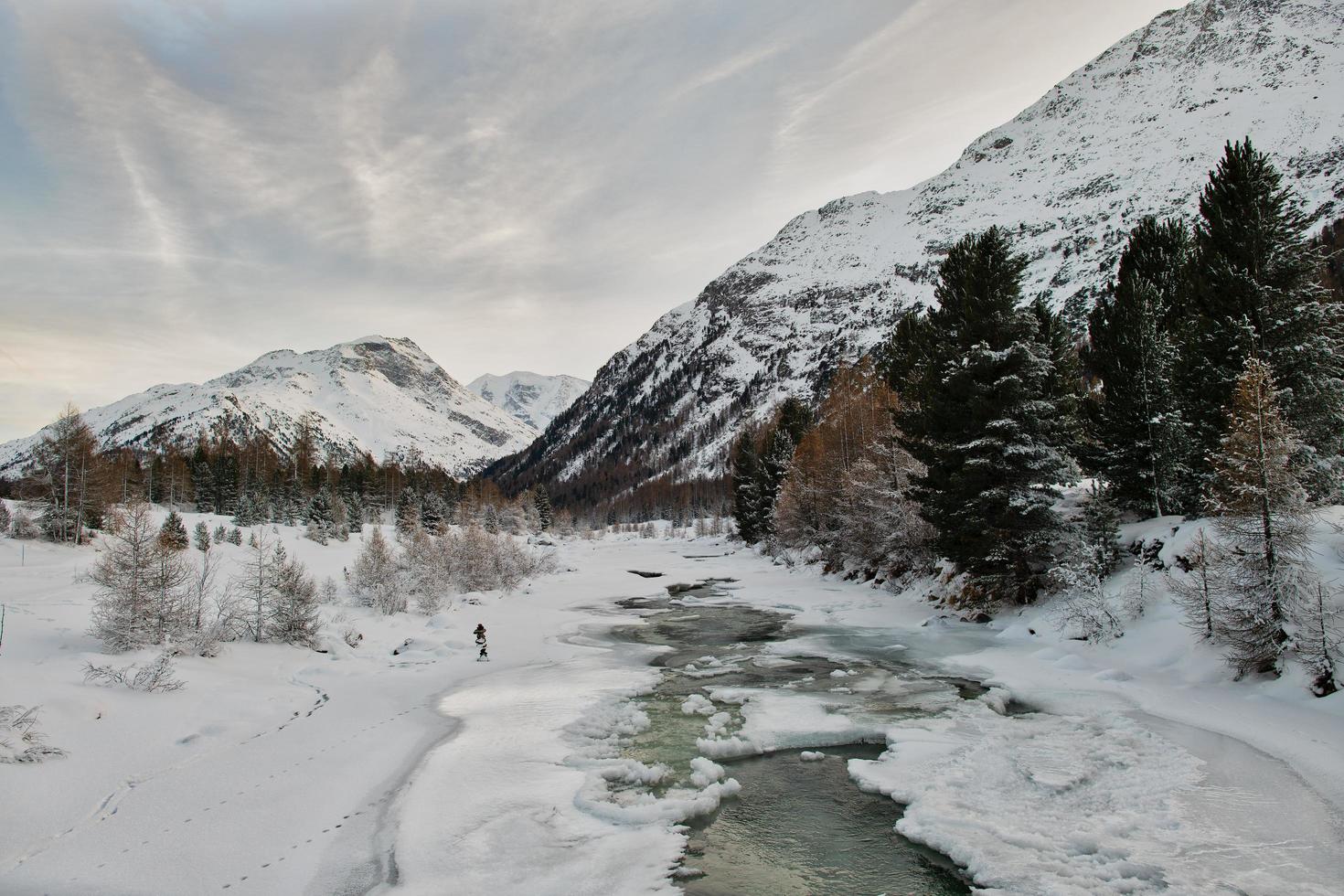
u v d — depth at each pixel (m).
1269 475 15.88
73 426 45.44
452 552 42.78
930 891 8.77
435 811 10.92
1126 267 34.03
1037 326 27.44
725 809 11.37
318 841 9.94
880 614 30.80
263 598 23.11
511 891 8.59
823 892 8.73
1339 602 15.11
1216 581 17.34
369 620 28.16
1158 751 12.92
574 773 12.66
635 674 21.00
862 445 44.12
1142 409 26.86
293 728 14.98
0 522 41.69
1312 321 22.58
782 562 57.12
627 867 9.26
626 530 155.75
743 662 22.58
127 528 19.31
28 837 9.24
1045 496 25.98
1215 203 24.38
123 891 8.33
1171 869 8.72
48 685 13.57
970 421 27.77
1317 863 8.77
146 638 18.06
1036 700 16.84
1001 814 10.63
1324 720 13.33
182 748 13.10
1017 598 26.70
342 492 95.50
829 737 14.75
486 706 17.27
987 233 27.64
